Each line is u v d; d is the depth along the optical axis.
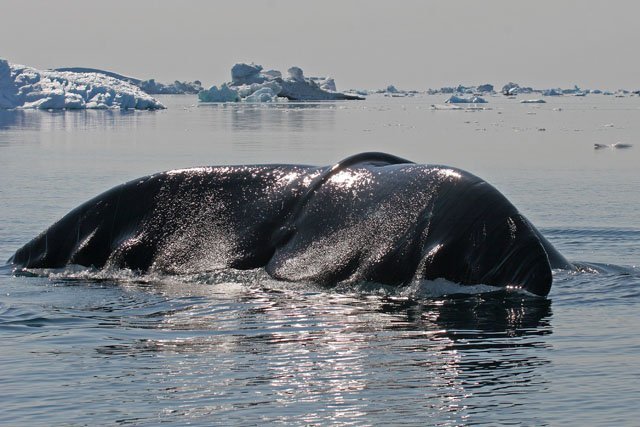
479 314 36.59
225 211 44.22
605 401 26.19
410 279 39.81
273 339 33.41
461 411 25.69
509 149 137.25
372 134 173.25
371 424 24.86
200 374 29.19
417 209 40.75
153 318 36.81
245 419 25.25
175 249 44.25
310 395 27.16
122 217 45.56
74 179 92.62
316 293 40.38
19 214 67.56
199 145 138.25
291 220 43.06
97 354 31.53
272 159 111.69
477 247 39.56
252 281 42.22
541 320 35.69
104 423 25.02
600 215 67.81
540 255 39.47
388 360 30.56
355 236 41.28
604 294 40.00
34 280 44.25
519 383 27.92
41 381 28.50
